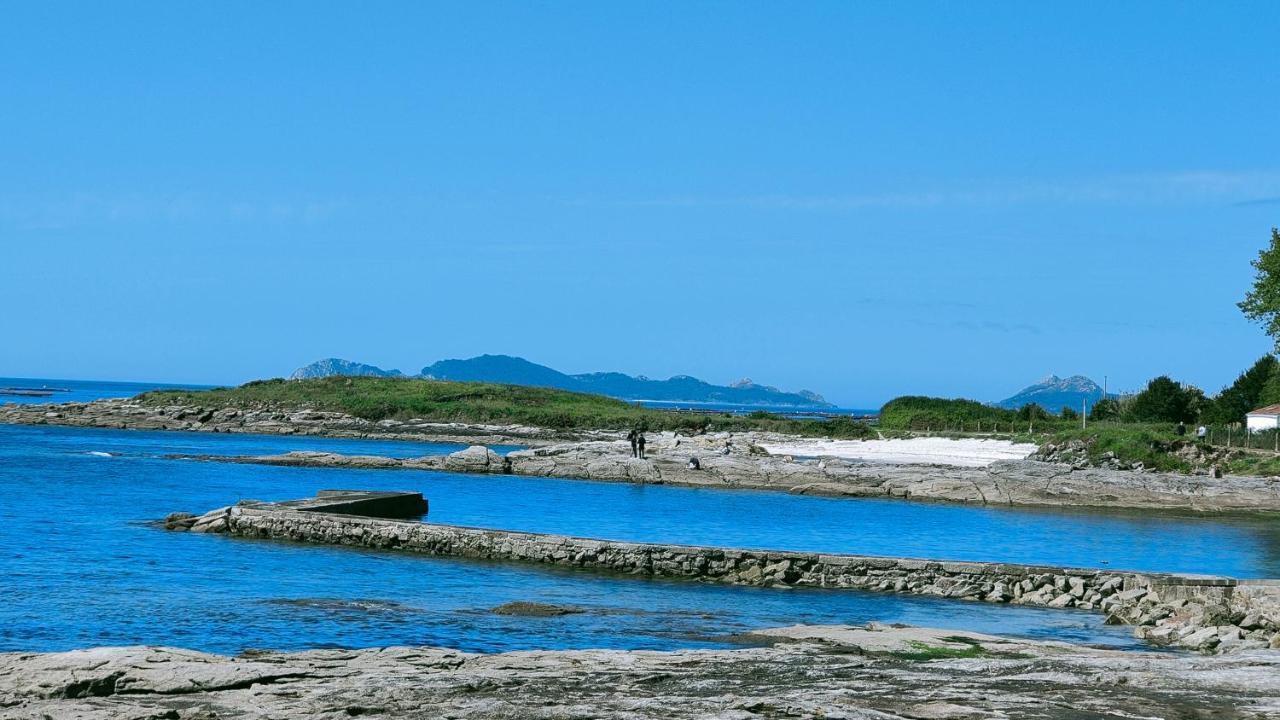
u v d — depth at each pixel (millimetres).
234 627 25969
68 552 37406
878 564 34469
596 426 142000
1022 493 67250
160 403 154750
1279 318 86000
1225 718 13211
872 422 165500
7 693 15414
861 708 13328
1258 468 76688
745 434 123688
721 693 14781
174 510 52375
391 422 142500
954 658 20500
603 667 17250
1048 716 13086
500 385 167250
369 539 41000
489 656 18531
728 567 35875
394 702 14086
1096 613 30578
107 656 17391
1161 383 111188
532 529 48375
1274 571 38781
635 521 52656
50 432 126000
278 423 138125
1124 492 67000
